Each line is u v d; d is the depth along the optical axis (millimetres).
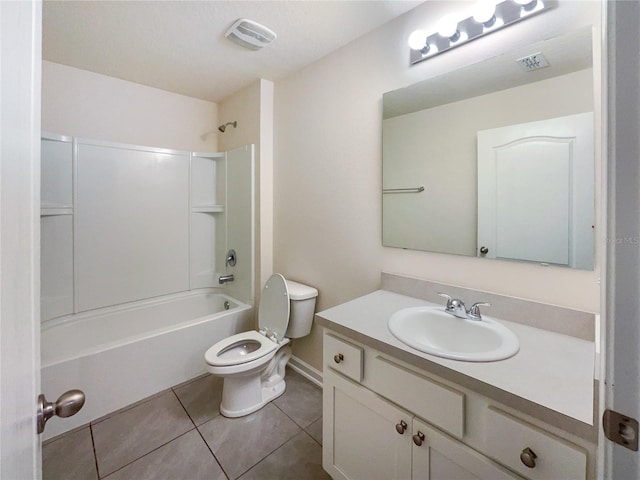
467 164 1324
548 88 1105
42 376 1567
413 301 1449
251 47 1875
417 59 1476
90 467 1402
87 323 2201
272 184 2445
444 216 1408
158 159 2561
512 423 725
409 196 1535
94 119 2301
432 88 1433
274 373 2059
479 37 1279
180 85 2508
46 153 2020
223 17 1600
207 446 1539
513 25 1185
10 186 385
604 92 400
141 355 1906
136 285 2465
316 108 2041
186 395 1969
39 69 505
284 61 2055
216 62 2082
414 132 1505
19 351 419
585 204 1043
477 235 1304
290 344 2166
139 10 1546
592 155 1025
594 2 1021
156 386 1974
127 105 2443
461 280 1368
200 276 2844
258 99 2373
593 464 617
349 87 1819
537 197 1142
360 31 1697
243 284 2570
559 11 1078
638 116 365
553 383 758
